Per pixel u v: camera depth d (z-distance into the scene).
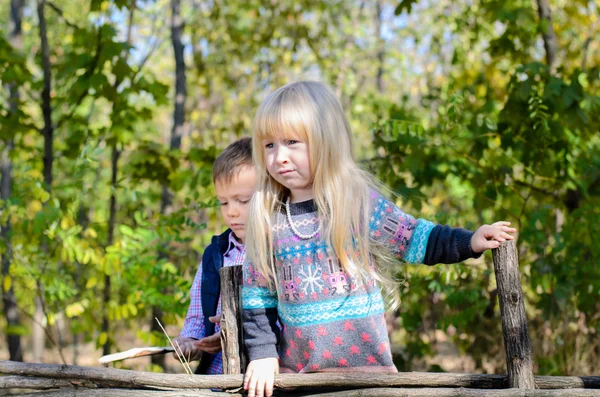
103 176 8.27
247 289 2.23
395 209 2.20
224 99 9.45
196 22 7.82
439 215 4.72
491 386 2.16
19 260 4.74
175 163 5.47
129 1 5.25
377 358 2.18
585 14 6.43
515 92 4.79
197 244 5.79
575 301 4.95
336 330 2.14
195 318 2.75
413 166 4.74
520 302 2.10
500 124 4.90
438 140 4.87
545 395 2.05
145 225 4.84
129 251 4.69
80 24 9.15
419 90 10.45
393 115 5.00
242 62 8.15
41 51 5.56
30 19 10.38
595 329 4.94
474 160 4.87
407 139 4.79
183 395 2.18
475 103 5.89
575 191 5.00
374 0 12.26
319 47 8.66
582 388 2.14
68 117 5.36
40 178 4.70
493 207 5.04
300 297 2.14
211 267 2.70
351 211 2.14
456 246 2.11
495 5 5.27
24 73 5.28
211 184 5.14
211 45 8.20
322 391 2.19
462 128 4.85
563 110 4.66
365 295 2.16
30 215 5.00
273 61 8.38
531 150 4.83
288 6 7.91
